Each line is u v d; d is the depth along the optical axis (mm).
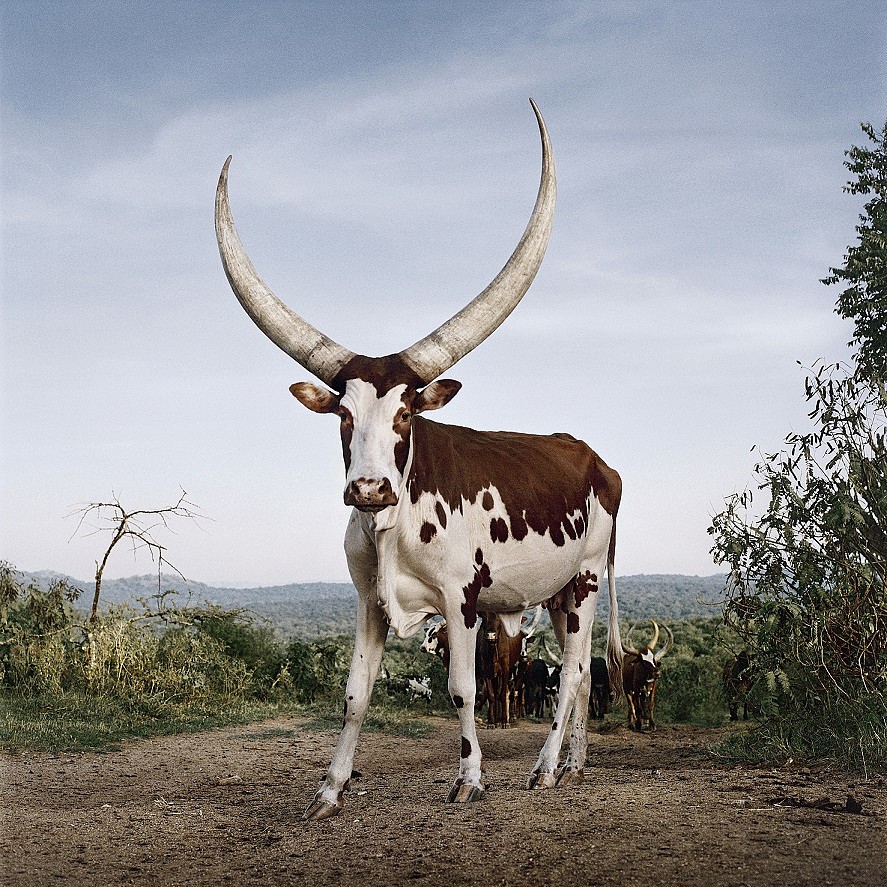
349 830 5477
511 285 6336
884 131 12297
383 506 5535
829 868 4484
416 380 6074
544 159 6422
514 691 14750
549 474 7492
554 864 4621
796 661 7781
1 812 6117
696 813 5508
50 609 13758
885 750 6762
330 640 18297
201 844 5391
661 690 16688
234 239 6336
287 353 6316
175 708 12406
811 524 7902
